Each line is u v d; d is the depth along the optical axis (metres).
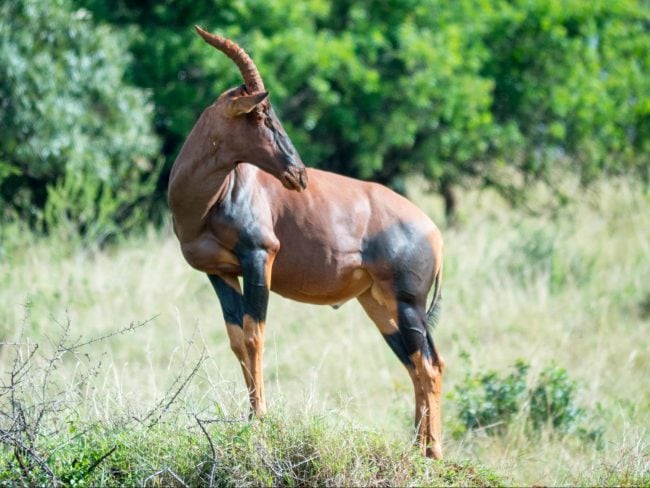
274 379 33.91
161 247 48.12
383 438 22.16
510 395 29.84
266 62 50.97
